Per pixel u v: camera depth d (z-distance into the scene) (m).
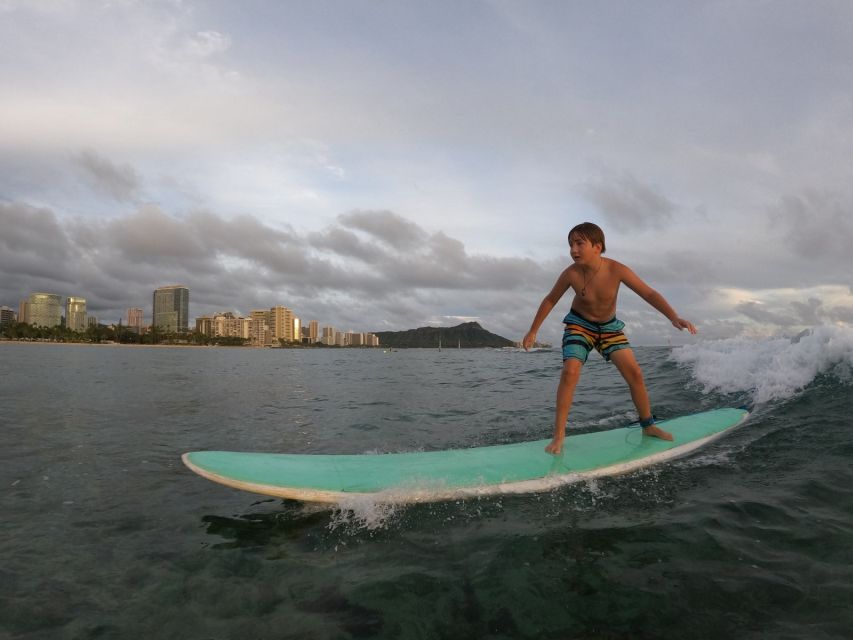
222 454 3.42
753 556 2.19
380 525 2.71
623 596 1.93
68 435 5.23
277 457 3.48
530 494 3.13
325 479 3.17
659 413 5.50
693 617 1.78
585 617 1.81
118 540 2.59
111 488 3.46
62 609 1.95
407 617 1.84
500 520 2.73
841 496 2.81
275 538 2.60
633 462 3.59
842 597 1.84
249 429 5.59
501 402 7.45
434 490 3.09
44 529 2.74
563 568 2.16
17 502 3.18
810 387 5.20
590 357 13.21
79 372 14.68
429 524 2.71
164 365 20.34
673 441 4.02
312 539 2.57
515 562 2.23
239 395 8.95
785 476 3.21
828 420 4.25
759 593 1.90
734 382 6.02
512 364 18.17
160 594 2.05
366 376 14.03
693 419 4.66
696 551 2.26
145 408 7.20
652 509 2.81
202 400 8.18
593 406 6.25
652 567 2.14
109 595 2.05
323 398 8.48
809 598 1.85
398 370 17.22
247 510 3.00
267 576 2.19
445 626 1.78
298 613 1.89
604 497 3.04
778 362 5.92
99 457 4.31
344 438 5.09
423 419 6.14
